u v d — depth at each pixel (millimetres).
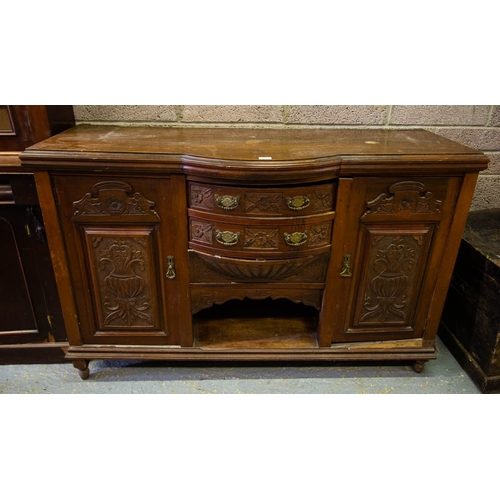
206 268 1371
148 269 1370
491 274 1428
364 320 1493
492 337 1443
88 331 1479
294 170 1160
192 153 1208
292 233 1272
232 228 1265
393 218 1318
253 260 1310
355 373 1597
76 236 1315
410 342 1543
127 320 1462
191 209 1268
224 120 1684
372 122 1711
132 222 1295
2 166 1251
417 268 1413
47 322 1533
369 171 1229
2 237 1377
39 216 1350
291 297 1446
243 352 1510
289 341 1550
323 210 1280
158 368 1606
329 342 1515
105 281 1392
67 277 1370
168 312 1449
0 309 1495
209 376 1571
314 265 1380
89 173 1218
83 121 1652
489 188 1870
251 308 1733
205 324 1629
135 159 1187
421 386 1536
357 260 1382
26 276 1444
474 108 1696
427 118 1712
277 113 1677
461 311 1634
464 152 1265
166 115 1663
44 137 1356
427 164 1228
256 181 1192
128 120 1662
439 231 1352
